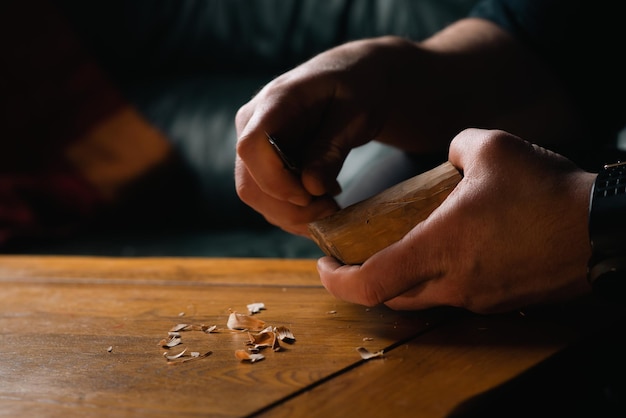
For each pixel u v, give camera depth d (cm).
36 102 188
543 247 48
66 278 75
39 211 162
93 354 51
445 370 45
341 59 66
